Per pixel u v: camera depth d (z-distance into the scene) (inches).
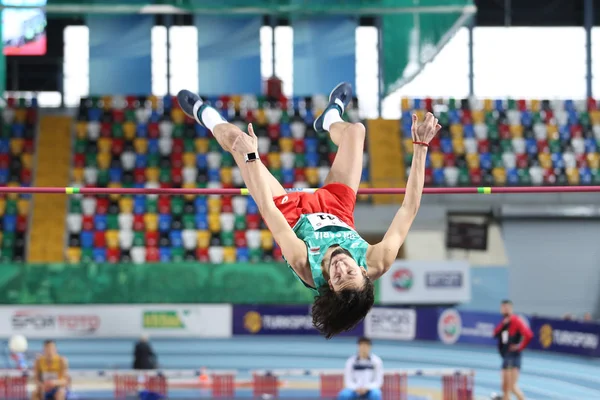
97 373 493.7
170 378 589.6
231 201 824.3
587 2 1024.2
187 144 872.9
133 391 495.5
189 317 729.6
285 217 190.7
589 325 665.6
